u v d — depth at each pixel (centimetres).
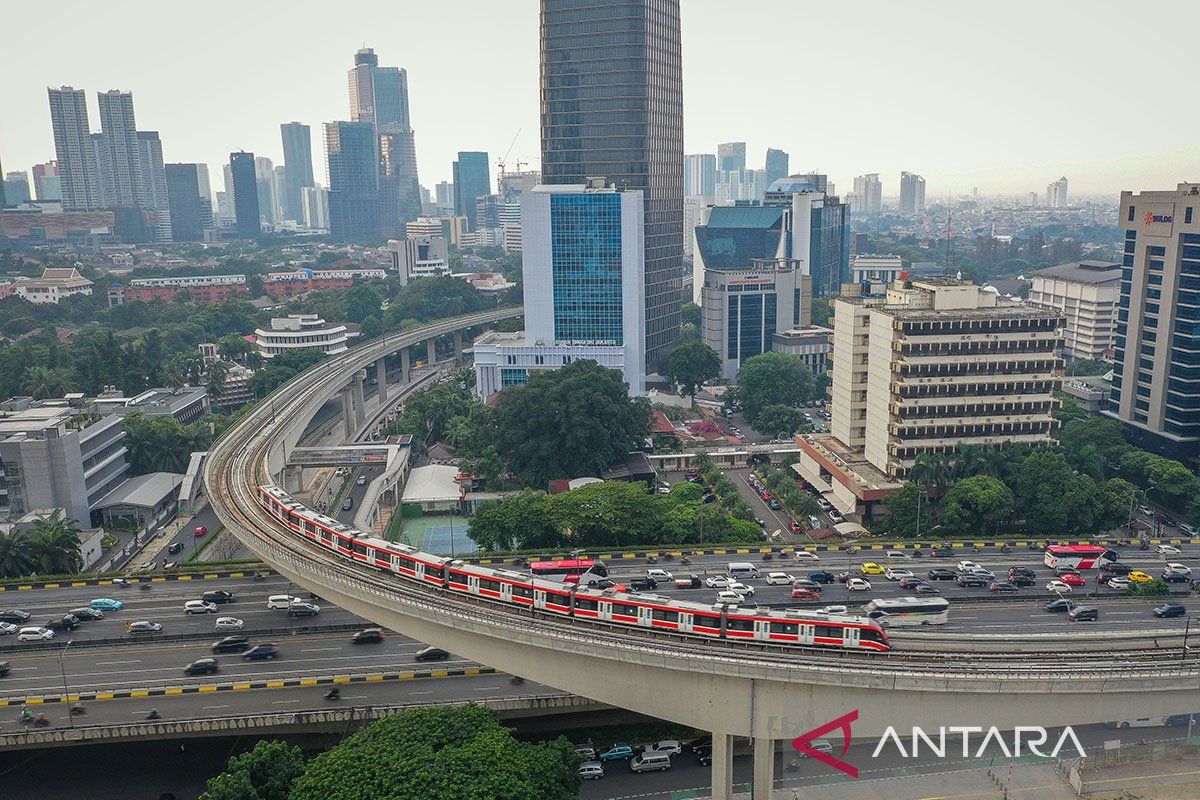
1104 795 11031
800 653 10825
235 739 12812
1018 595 15138
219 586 16825
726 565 17125
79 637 14600
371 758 9638
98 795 11781
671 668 10669
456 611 12062
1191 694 10619
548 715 12912
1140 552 17350
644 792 11456
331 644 14325
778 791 11269
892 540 18150
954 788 11325
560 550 17825
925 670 10344
